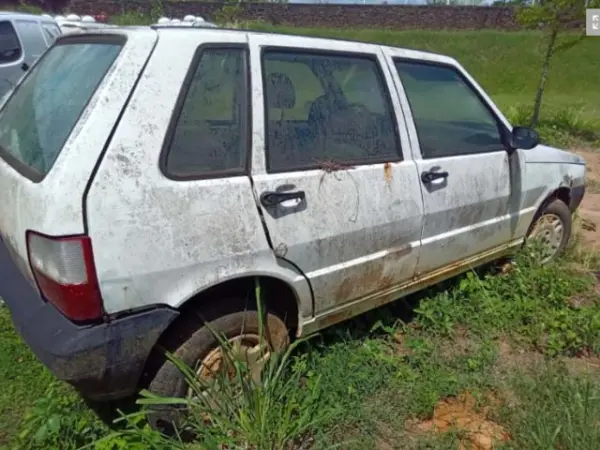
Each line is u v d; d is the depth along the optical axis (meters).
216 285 2.47
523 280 3.99
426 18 25.38
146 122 2.18
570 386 2.91
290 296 2.79
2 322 3.36
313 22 25.02
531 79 20.67
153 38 2.25
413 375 3.08
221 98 2.40
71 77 2.50
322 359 3.05
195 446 2.37
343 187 2.79
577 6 11.12
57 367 2.10
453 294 3.83
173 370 2.44
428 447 2.63
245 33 2.52
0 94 7.90
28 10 22.06
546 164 4.16
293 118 2.68
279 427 2.41
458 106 3.51
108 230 2.10
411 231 3.20
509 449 2.58
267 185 2.51
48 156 2.20
